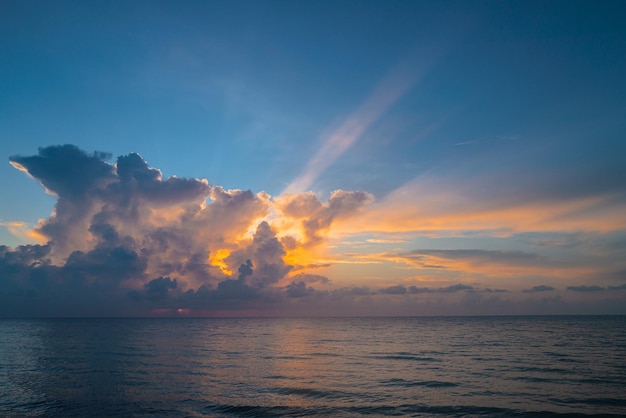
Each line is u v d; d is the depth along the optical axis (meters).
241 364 46.06
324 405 27.27
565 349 60.53
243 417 24.69
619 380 34.97
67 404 27.50
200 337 92.56
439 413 25.30
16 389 32.06
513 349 61.47
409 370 41.41
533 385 33.12
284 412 25.67
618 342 72.44
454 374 38.69
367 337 91.38
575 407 26.20
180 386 33.19
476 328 131.38
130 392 31.00
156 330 127.31
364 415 24.98
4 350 61.44
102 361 48.31
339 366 44.47
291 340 83.06
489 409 25.98
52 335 99.50
